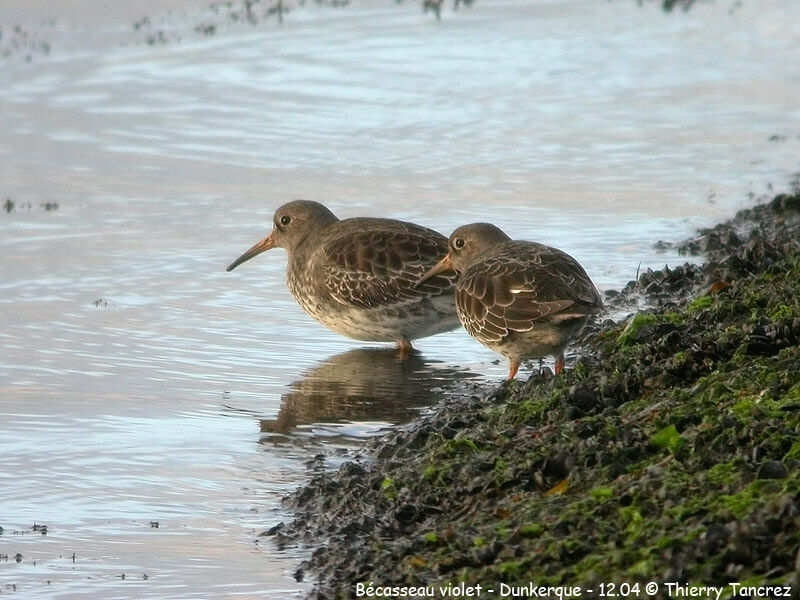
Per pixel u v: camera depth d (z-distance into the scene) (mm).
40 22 29734
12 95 25516
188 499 11750
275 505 11586
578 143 23312
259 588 9961
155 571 10297
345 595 9531
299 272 16828
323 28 30000
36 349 15562
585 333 15297
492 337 13555
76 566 10422
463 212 20062
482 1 32438
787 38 29500
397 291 15945
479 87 26172
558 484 10219
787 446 9570
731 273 15992
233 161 22578
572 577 8664
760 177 21688
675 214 20031
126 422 13578
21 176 21797
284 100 25438
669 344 12758
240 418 13773
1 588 10016
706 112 24984
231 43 28750
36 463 12508
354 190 21125
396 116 24625
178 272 18297
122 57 27734
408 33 29703
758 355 12016
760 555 8133
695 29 30219
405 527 10539
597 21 30844
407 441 12406
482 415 12312
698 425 10414
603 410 11461
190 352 15742
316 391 14586
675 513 8906
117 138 23562
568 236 19062
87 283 17734
